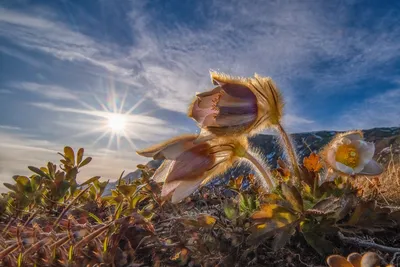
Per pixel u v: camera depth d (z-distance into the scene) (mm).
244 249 92
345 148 104
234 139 109
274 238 92
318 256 91
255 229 90
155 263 82
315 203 102
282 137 114
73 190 109
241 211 109
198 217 95
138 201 104
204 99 103
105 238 78
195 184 102
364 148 102
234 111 102
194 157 102
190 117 104
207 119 103
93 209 114
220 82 103
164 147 101
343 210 90
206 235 92
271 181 116
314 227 91
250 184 137
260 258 90
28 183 103
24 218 107
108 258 75
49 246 74
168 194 104
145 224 88
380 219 93
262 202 108
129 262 78
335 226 91
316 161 109
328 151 105
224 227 97
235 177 150
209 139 100
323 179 115
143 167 136
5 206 102
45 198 106
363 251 90
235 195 139
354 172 101
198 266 87
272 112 108
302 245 94
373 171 103
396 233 99
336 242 94
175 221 97
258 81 108
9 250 72
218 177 152
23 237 79
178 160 101
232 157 111
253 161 113
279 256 91
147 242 88
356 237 96
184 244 88
